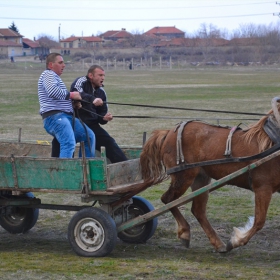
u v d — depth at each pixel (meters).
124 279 7.63
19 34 157.25
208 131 8.95
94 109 10.43
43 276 7.79
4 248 9.49
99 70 10.38
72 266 8.30
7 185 9.22
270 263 8.52
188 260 8.66
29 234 10.44
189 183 9.02
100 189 8.68
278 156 8.35
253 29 125.88
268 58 107.00
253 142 8.57
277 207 12.12
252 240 9.80
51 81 9.55
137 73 85.25
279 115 8.42
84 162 8.66
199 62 110.00
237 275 7.81
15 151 11.25
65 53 143.50
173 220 11.20
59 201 12.95
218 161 8.70
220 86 52.47
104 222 8.70
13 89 49.34
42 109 9.73
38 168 8.98
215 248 9.03
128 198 9.13
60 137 9.66
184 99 38.94
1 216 10.48
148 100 38.34
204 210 9.30
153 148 9.24
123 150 10.78
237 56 108.62
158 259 8.73
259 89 47.75
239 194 13.34
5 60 125.19
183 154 8.96
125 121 27.05
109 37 173.38
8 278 7.72
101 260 8.60
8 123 26.55
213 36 127.94
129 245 9.67
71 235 8.95
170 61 104.56
